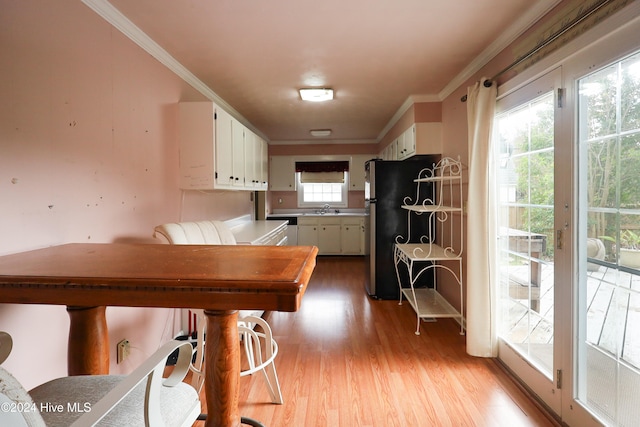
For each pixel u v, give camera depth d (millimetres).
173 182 2807
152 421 820
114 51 2084
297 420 1889
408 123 4203
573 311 1724
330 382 2279
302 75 3189
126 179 2201
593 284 1633
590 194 1643
